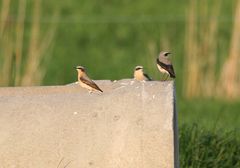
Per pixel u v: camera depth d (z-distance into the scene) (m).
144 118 9.39
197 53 21.28
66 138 9.48
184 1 32.06
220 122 15.91
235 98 21.11
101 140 9.41
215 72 23.02
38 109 9.73
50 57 26.97
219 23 28.80
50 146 9.46
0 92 10.85
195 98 21.33
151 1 32.00
